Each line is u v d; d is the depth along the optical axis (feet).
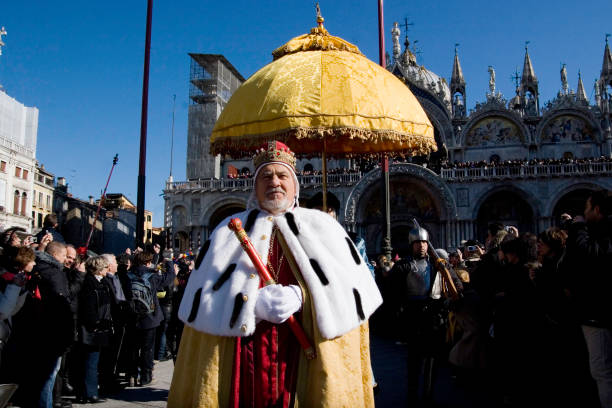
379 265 46.68
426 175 136.15
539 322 21.71
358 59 23.00
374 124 21.25
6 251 21.72
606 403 16.85
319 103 20.75
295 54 23.20
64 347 23.71
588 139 146.72
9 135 164.55
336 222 11.78
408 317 23.80
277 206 11.35
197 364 10.34
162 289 39.99
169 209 149.07
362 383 10.67
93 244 182.09
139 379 31.89
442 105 153.17
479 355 25.59
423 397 23.70
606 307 16.90
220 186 147.54
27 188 155.43
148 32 46.21
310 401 9.88
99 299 26.76
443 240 135.74
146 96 45.55
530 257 23.04
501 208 142.72
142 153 44.80
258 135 21.07
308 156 30.30
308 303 10.28
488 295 25.66
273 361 10.11
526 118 149.48
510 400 22.45
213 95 164.55
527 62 168.66
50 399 23.32
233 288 9.98
